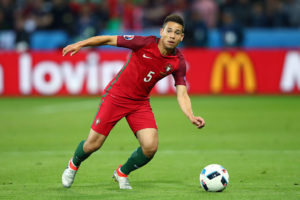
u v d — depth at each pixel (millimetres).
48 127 43875
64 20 75875
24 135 39969
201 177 21562
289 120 46875
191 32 71125
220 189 21297
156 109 55094
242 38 70875
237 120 46969
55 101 61531
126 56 64250
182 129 42688
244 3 77250
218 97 63656
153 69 21328
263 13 76438
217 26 77312
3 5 79125
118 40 21094
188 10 75188
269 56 64750
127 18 77688
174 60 21484
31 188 22422
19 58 65125
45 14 76500
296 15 77562
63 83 65062
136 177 25203
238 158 30359
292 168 27312
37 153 32500
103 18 77312
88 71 64688
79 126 44375
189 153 32219
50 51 70625
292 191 21562
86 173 26172
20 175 25625
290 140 36969
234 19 73312
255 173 25969
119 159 30266
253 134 39750
